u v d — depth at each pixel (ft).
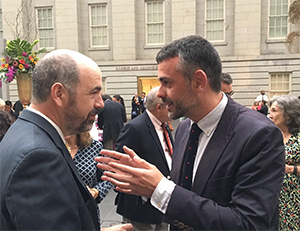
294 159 7.08
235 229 3.18
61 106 3.45
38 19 53.47
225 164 3.60
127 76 51.83
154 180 3.50
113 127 15.96
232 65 48.39
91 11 53.67
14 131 3.28
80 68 3.46
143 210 7.39
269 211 3.21
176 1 49.73
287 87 47.14
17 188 2.75
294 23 45.50
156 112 7.84
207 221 3.28
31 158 2.85
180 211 3.37
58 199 2.89
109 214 11.43
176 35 50.11
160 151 7.77
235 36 48.26
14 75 11.46
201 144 4.03
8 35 52.60
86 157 6.44
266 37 48.08
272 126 3.51
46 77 3.42
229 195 3.58
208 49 3.75
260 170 3.31
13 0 51.98
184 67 3.65
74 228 2.99
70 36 52.54
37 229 2.70
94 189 6.28
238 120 3.75
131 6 50.98
